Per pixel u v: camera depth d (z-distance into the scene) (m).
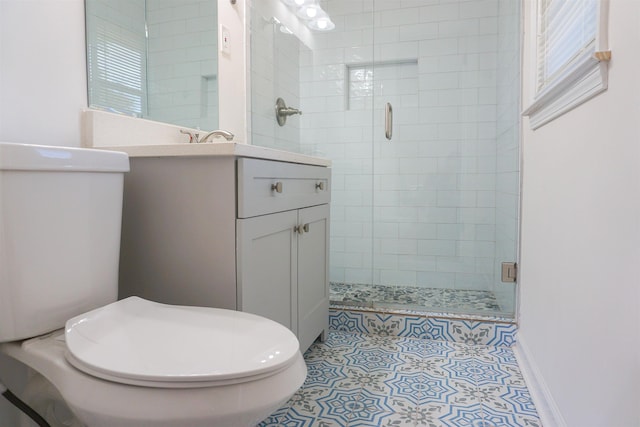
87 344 0.79
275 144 2.63
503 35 2.41
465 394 1.53
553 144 1.33
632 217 0.75
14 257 0.89
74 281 1.00
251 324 0.90
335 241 2.88
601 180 0.90
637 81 0.73
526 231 1.81
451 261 2.68
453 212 2.67
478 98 2.61
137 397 0.67
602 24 0.88
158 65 1.70
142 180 1.26
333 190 2.88
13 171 0.88
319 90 2.89
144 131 1.55
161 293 1.26
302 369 0.79
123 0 1.54
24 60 1.18
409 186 2.74
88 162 1.02
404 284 2.76
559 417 1.22
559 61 1.33
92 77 1.40
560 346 1.22
